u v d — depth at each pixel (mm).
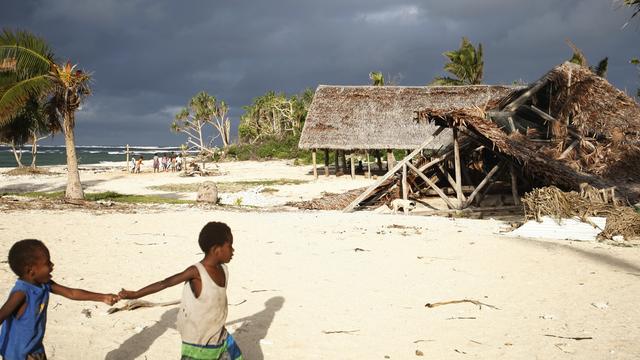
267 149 66438
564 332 5418
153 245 10461
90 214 15539
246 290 7156
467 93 37750
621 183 16578
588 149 18609
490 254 9383
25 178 39719
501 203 20250
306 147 35781
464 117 17562
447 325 5684
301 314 6098
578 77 19641
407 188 21078
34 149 46562
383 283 7438
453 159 21750
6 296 6711
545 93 20859
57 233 11883
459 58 49188
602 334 5340
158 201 20781
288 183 33906
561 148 18766
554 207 11547
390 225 13156
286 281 7602
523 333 5410
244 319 5945
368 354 4914
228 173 43562
